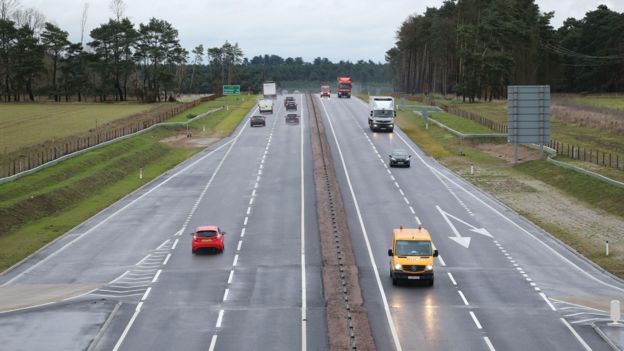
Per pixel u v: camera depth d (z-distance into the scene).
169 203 102.19
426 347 48.94
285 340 50.66
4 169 118.44
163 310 57.56
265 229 86.12
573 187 109.19
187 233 84.88
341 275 66.94
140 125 181.38
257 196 105.00
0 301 60.47
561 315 55.59
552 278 66.62
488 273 68.12
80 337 51.38
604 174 111.44
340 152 145.25
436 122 183.62
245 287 63.78
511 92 130.75
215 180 118.62
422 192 107.75
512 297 60.50
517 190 110.06
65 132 168.62
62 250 78.31
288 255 74.69
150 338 51.28
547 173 120.00
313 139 160.38
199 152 149.00
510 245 78.81
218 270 69.44
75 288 64.12
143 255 75.62
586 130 165.50
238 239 81.69
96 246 79.75
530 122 131.12
